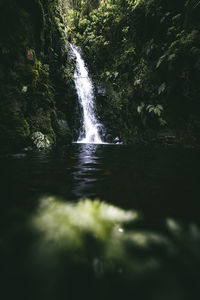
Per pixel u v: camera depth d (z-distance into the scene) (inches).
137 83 448.5
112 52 563.8
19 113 224.4
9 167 114.7
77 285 28.4
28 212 49.8
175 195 67.8
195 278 30.0
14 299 25.7
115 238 40.2
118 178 92.7
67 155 180.4
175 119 387.2
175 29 394.6
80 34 661.3
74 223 43.9
